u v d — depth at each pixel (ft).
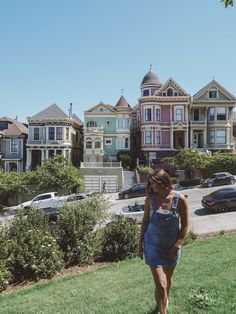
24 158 176.96
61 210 44.65
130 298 20.39
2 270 33.68
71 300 22.49
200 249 37.47
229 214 77.82
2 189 120.47
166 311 16.11
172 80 174.60
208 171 143.95
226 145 171.63
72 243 41.09
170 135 173.37
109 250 41.73
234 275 23.11
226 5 16.35
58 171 123.34
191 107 174.60
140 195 119.55
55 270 36.47
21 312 21.47
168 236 15.20
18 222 40.65
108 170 151.23
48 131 172.04
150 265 15.31
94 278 30.58
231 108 173.88
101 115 185.78
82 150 205.57
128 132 184.44
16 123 187.83
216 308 17.02
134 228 42.98
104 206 51.55
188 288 20.56
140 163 172.76
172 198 15.37
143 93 187.52
